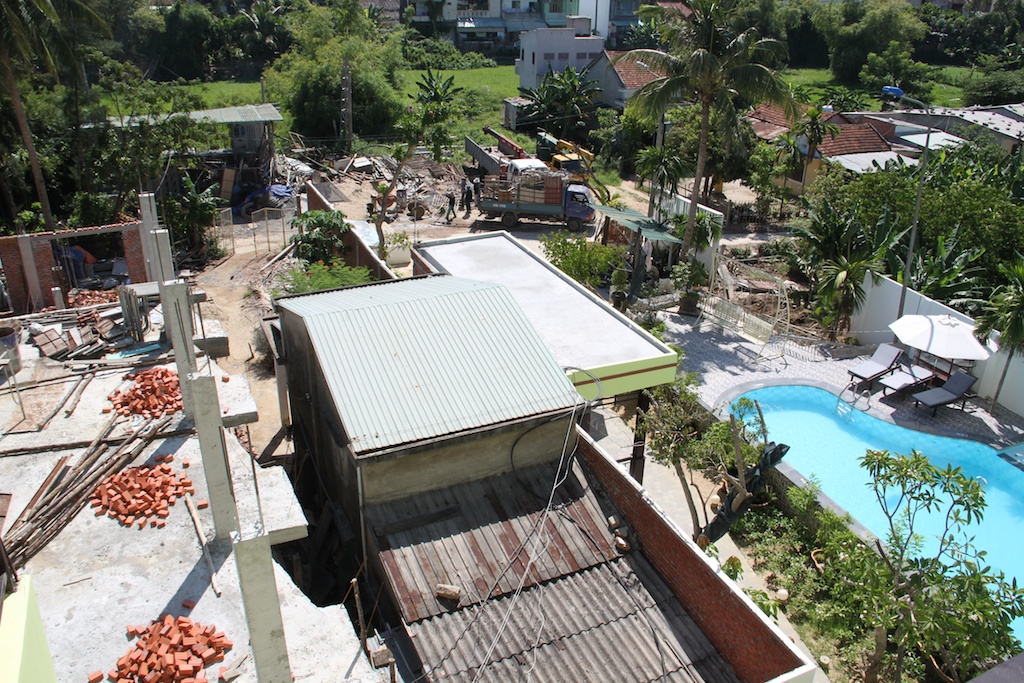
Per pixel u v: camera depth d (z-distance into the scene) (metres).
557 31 61.53
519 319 14.14
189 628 8.27
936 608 10.88
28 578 5.75
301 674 8.76
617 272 27.62
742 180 41.19
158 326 15.07
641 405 17.97
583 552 11.98
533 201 36.44
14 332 14.65
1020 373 20.77
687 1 25.61
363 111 52.69
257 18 76.69
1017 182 32.25
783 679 8.90
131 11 68.44
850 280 25.53
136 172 31.25
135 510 9.95
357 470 11.70
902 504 17.89
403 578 11.19
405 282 16.84
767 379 22.52
